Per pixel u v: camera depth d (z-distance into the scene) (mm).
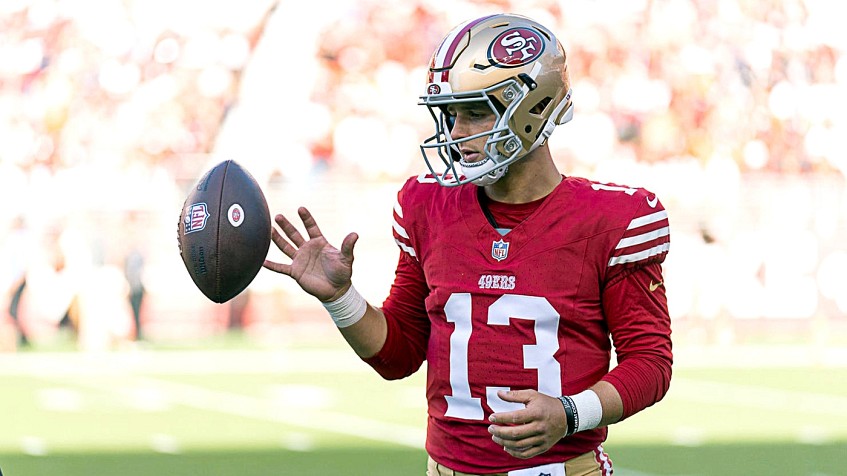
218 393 32469
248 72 47594
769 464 22984
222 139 47125
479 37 9375
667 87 48812
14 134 45531
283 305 45250
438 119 9711
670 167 48281
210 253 9664
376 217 47375
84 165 45469
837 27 50062
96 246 44625
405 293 10211
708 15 49688
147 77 47094
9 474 22016
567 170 48438
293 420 28031
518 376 9242
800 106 49406
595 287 9344
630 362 9172
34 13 47469
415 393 32375
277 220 10023
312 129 47531
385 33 48562
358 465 22625
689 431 26719
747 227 47281
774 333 46812
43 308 44281
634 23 49281
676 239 46812
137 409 29844
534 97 9328
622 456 23609
